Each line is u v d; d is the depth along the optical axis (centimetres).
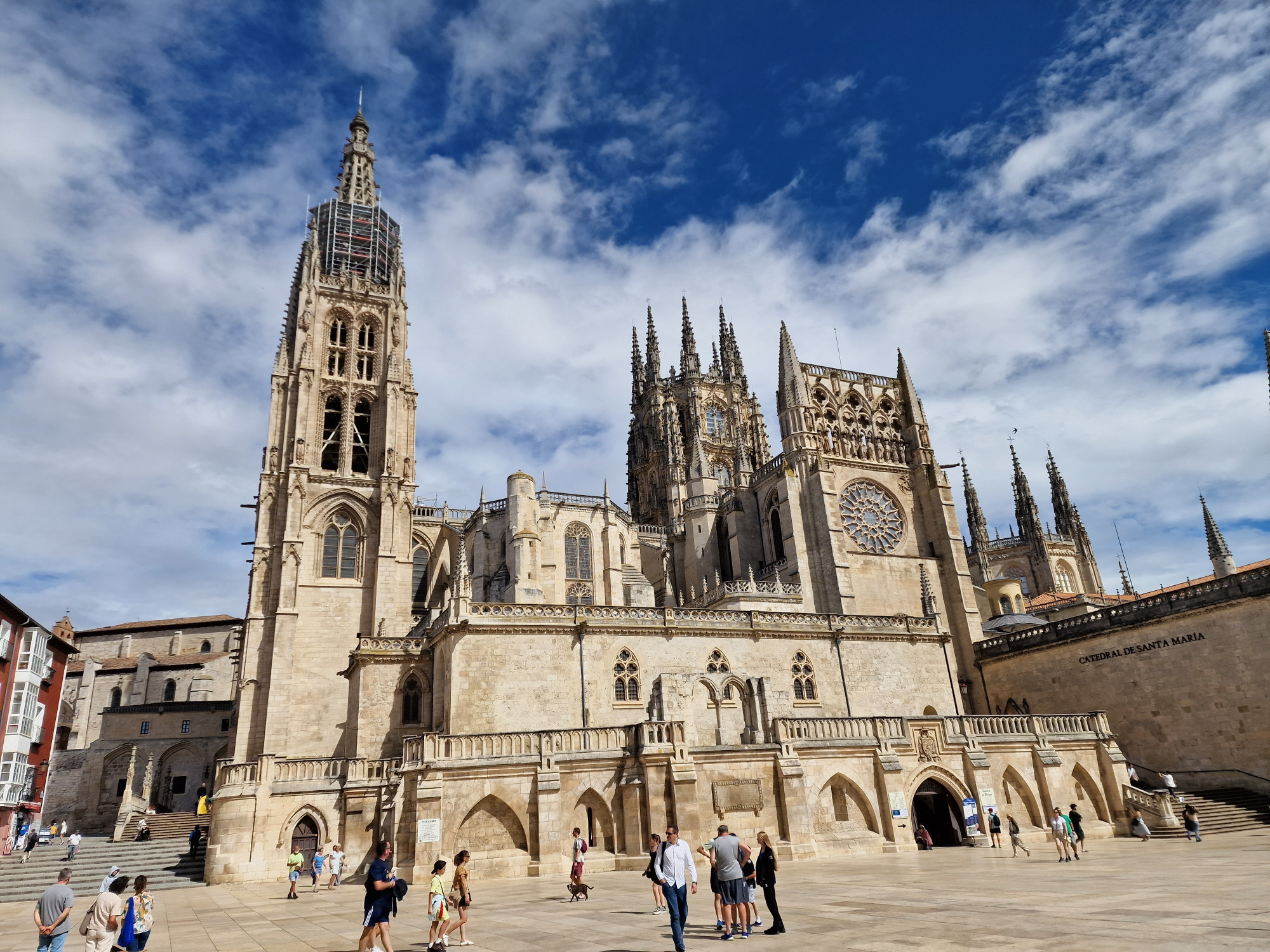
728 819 4022
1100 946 1444
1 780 5594
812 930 1903
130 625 10556
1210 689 5247
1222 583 5212
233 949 2142
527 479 7612
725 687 5291
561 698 5138
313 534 7606
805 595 7500
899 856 4044
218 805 4534
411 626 7531
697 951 1714
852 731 4494
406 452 8331
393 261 9356
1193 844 3978
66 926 1952
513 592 7006
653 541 9956
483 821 3806
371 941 1761
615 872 3778
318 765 4816
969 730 4762
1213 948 1359
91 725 9206
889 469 8406
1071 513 11950
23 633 5981
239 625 10462
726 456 12150
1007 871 3036
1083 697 6172
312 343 8338
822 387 8506
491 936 2083
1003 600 8656
